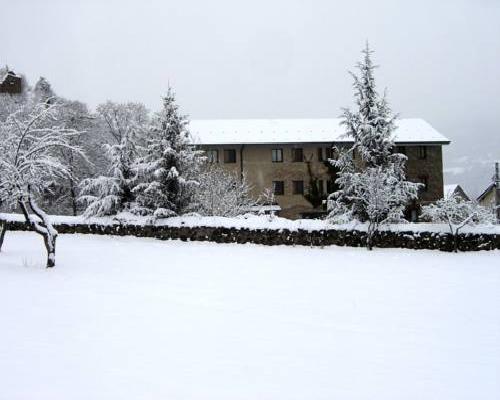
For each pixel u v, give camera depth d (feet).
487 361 25.75
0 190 53.98
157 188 90.74
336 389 21.84
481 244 75.15
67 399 20.17
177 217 88.79
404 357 26.20
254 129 151.53
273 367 24.39
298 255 69.00
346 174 82.28
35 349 26.25
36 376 22.56
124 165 96.17
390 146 88.17
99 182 93.20
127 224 91.35
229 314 34.81
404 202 81.35
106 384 21.80
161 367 24.04
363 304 38.50
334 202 84.12
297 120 157.28
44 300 37.70
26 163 53.88
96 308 35.63
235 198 105.60
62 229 97.40
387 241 78.13
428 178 144.46
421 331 31.14
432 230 76.28
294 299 40.11
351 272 54.13
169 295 40.88
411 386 22.31
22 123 58.39
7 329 29.73
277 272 53.83
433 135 144.36
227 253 70.59
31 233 95.61
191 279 48.80
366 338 29.50
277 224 81.61
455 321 33.60
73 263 57.77
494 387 22.35
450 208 75.97
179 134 95.14
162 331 30.12
